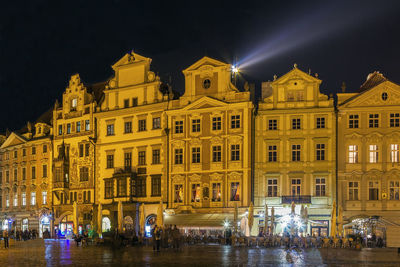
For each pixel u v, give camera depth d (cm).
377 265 3103
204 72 7469
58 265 3083
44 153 8994
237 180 7069
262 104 7119
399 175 6600
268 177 6981
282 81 7075
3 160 9750
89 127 8444
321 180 6812
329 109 6856
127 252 4428
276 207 6875
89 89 8800
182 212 7300
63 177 8550
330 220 6694
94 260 3472
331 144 6825
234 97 7231
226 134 7200
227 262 3278
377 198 6631
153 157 7706
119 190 7806
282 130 7006
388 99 6706
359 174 6681
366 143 6725
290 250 4862
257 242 5728
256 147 7075
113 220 7869
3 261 3425
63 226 8619
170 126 7581
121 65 8181
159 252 4409
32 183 9125
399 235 5669
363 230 6338
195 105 7431
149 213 7581
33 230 8538
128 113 8012
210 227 6550
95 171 8219
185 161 7431
